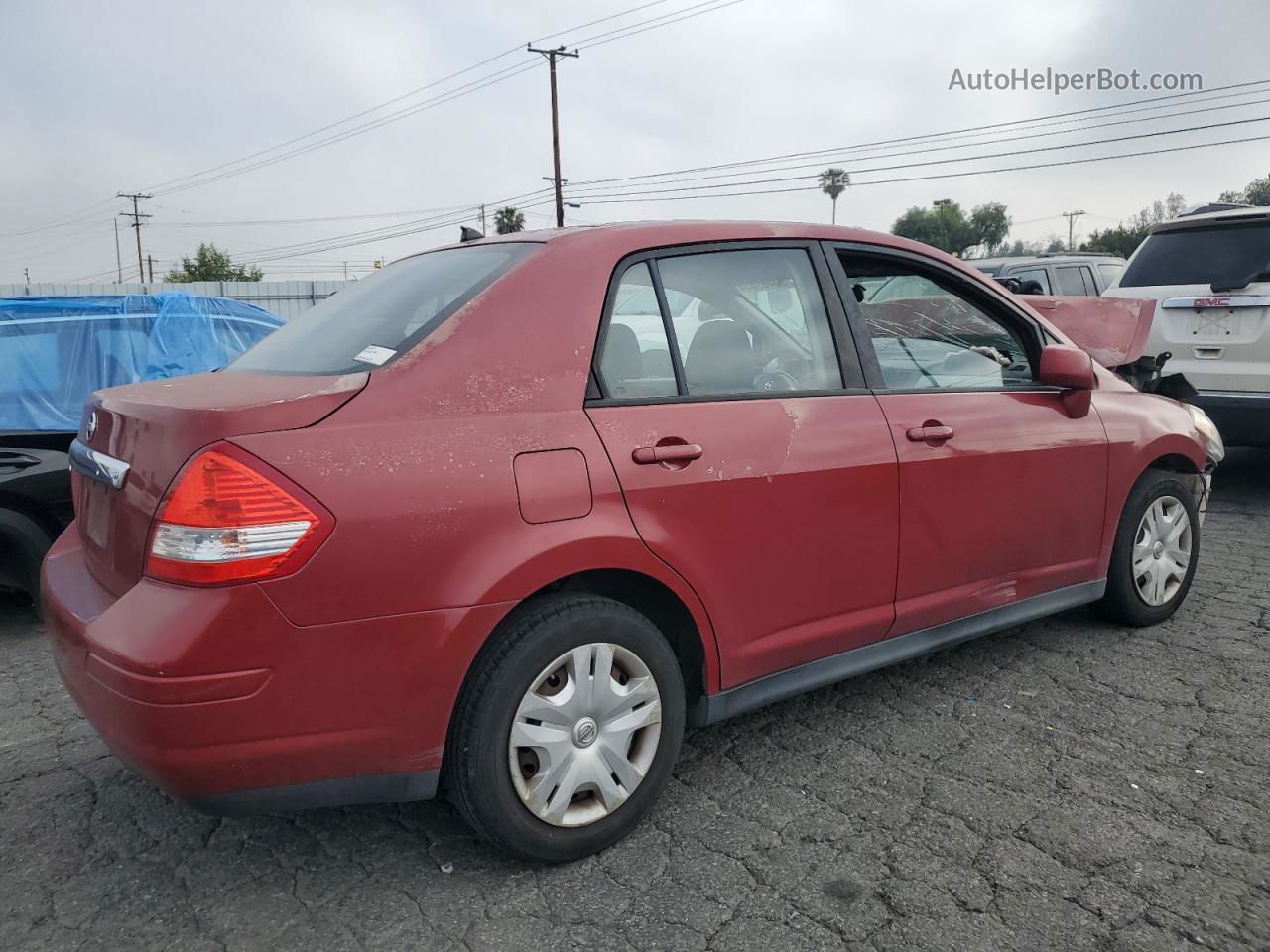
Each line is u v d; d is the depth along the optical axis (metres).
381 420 2.23
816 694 3.63
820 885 2.43
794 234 3.12
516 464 2.35
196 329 5.66
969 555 3.35
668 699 2.65
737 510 2.73
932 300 3.47
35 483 4.38
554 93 38.00
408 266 3.19
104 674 2.07
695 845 2.63
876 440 3.04
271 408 2.13
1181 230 6.86
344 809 2.88
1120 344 4.62
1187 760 3.04
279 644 2.06
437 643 2.22
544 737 2.42
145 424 2.26
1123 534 3.99
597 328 2.61
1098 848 2.56
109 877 2.56
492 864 2.56
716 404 2.77
